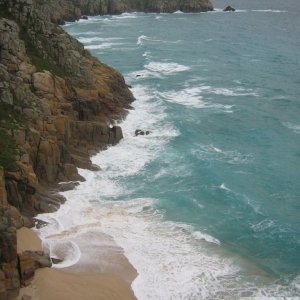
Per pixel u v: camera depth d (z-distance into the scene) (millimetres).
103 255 35250
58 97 49750
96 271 33438
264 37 131125
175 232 38844
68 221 38875
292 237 39094
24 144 41219
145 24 144750
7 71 45656
